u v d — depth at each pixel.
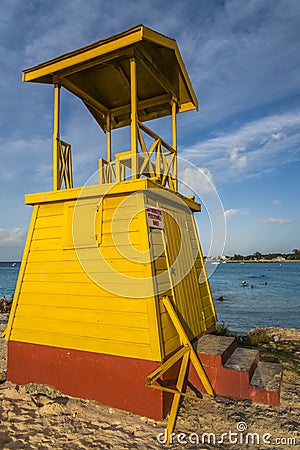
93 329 4.56
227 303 25.73
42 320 5.02
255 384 4.65
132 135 4.96
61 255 5.07
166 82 6.36
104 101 7.25
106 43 4.96
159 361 3.98
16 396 4.63
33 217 5.50
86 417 4.07
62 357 4.74
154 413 4.00
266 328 11.49
